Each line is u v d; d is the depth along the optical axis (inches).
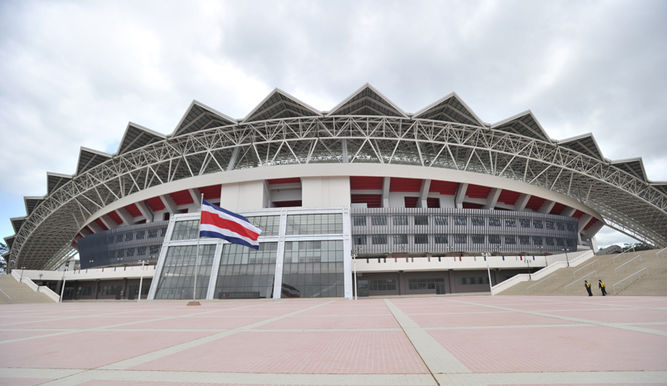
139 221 2709.2
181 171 2851.9
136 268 2097.7
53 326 465.7
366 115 2257.6
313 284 1577.3
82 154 2640.3
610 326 354.3
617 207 3304.6
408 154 2632.9
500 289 1530.5
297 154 2600.9
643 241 3804.1
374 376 188.1
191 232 1793.8
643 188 2819.9
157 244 2230.6
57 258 4247.0
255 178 2057.1
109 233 2456.9
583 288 1167.0
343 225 1740.9
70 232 3619.6
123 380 186.1
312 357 240.2
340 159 2508.6
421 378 182.4
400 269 1824.6
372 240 2016.5
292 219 1774.1
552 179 2871.6
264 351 264.4
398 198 2245.3
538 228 2204.7
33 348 286.4
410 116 2242.9
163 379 187.2
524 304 749.3
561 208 2583.7
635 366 191.8
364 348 272.4
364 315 589.3
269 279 1598.2
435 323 428.1
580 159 2502.5
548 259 1889.8
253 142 2265.0
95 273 2199.8
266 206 2102.6
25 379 188.5
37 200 3223.4
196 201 2255.2
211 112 2236.7
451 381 174.1
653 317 427.5
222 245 1710.1
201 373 198.8
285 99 2204.7
